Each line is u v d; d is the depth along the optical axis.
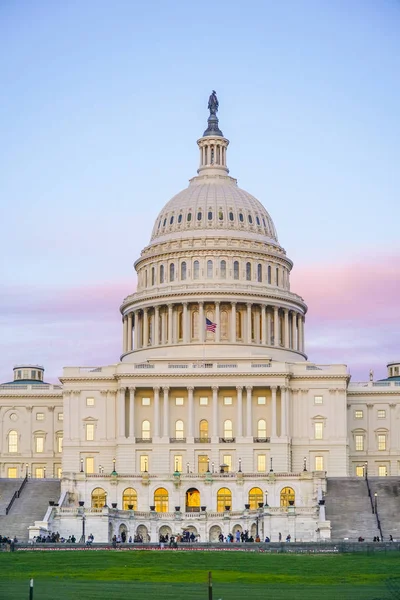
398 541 175.12
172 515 199.50
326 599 111.31
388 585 123.69
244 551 165.25
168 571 139.25
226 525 198.38
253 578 131.75
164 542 183.38
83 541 188.00
